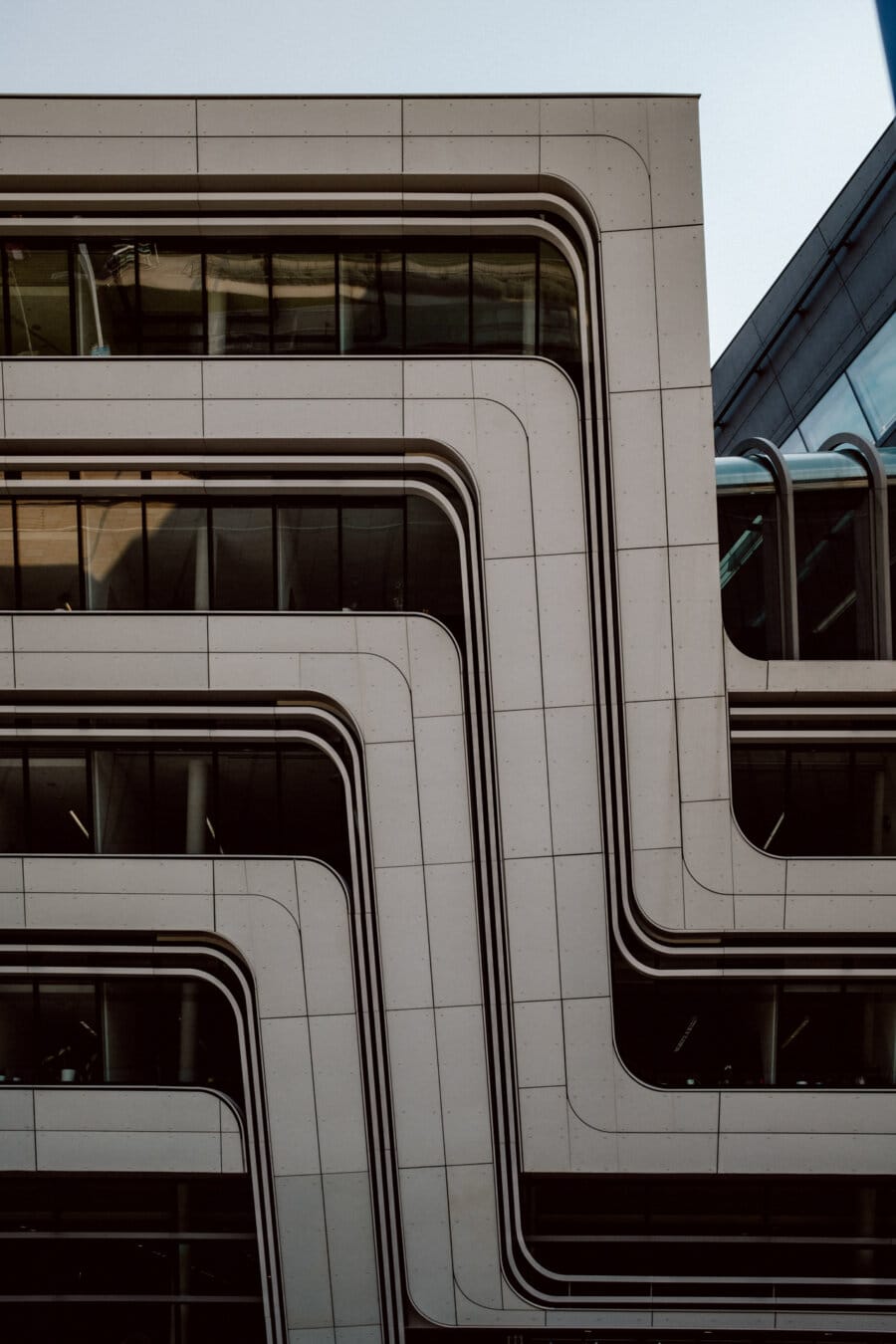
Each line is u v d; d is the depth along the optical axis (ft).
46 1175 62.90
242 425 59.16
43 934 62.49
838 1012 62.49
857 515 63.26
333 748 61.62
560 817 59.98
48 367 59.31
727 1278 62.80
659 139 58.44
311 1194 61.77
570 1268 63.41
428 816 60.39
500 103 58.39
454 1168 61.46
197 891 61.36
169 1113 62.03
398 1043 60.90
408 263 60.08
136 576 61.16
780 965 62.18
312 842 61.98
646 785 59.77
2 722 61.82
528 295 60.13
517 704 59.77
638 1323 62.75
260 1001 61.16
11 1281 64.39
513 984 60.59
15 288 60.13
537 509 59.47
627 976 62.44
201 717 61.52
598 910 60.29
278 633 60.23
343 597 61.05
